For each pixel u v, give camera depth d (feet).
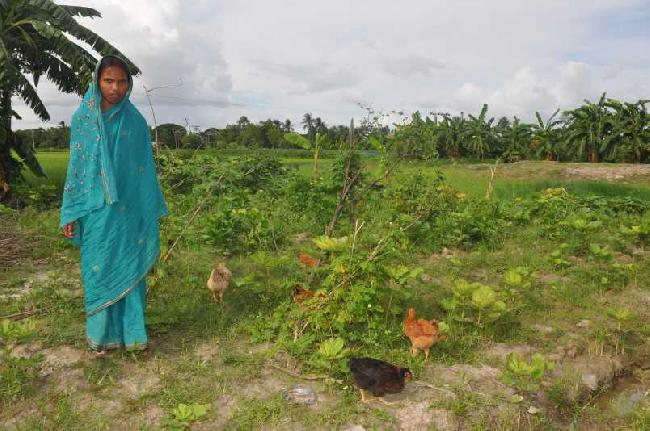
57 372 13.76
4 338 14.62
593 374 15.46
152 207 14.57
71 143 13.70
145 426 11.81
